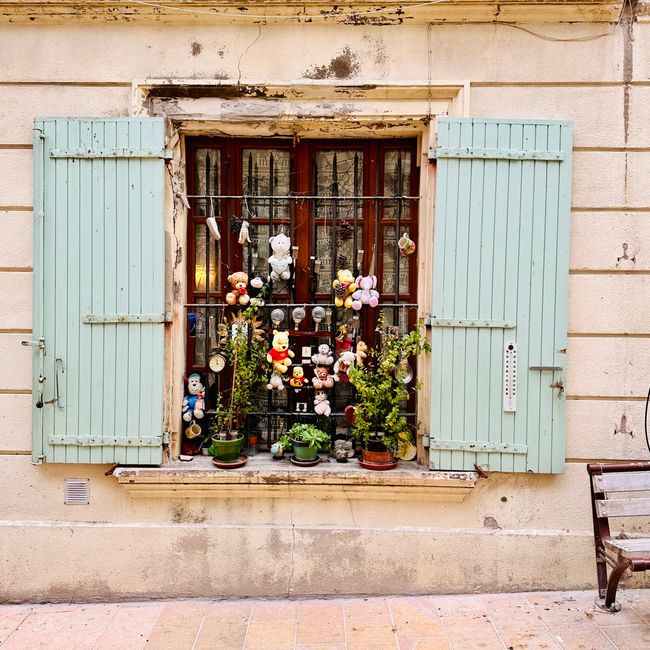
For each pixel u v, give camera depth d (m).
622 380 3.28
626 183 3.25
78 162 3.18
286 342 3.32
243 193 3.52
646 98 3.24
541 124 3.16
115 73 3.25
